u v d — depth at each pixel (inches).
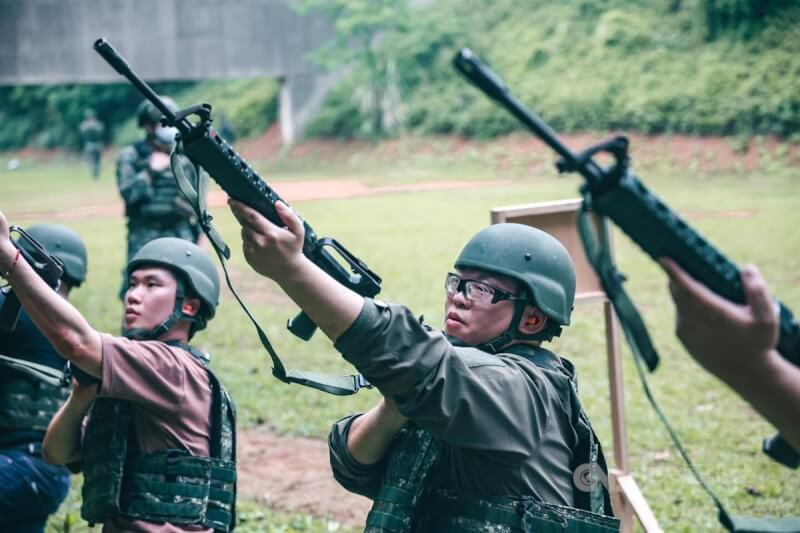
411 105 1439.5
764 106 1123.3
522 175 1198.3
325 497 243.1
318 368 361.1
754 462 262.1
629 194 68.8
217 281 153.1
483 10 1547.7
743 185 989.2
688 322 69.0
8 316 131.9
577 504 108.9
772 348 67.8
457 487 104.9
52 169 1606.8
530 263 109.3
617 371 178.7
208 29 1496.1
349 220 815.7
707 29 1284.4
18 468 154.7
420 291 506.6
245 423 297.9
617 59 1326.3
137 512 133.0
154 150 323.3
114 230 775.1
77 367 131.3
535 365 106.3
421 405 90.3
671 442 278.8
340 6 1471.5
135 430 135.5
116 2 1461.6
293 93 1547.7
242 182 82.5
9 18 1438.2
